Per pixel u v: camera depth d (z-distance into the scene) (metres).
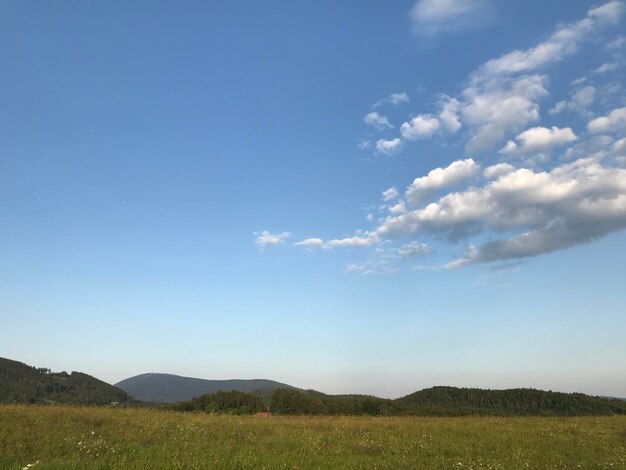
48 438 14.82
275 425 23.58
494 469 13.79
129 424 19.67
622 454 16.31
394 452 16.56
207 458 13.37
